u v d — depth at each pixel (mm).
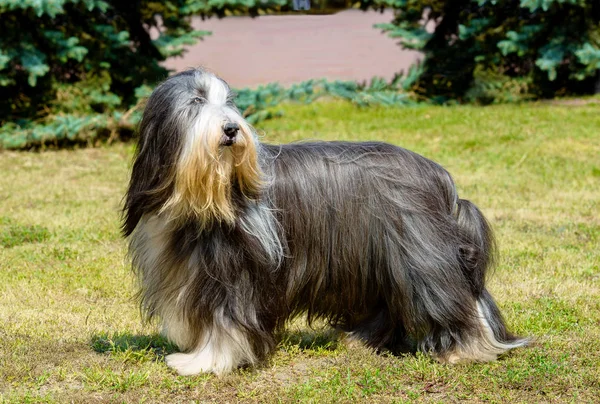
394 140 15430
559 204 11180
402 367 5562
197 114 4789
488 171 13234
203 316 5211
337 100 19312
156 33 20453
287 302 5480
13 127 15586
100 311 7066
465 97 19031
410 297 5422
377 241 5449
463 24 18969
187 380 5281
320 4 22766
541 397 5160
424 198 5484
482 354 5617
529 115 16719
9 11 14586
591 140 14773
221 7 16828
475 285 5609
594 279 7918
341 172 5484
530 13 18172
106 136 16078
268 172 5332
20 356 5766
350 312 5707
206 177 4785
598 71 18875
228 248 5141
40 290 7656
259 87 17812
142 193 5039
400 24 19641
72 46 15055
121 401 5043
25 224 10180
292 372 5578
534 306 7031
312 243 5434
